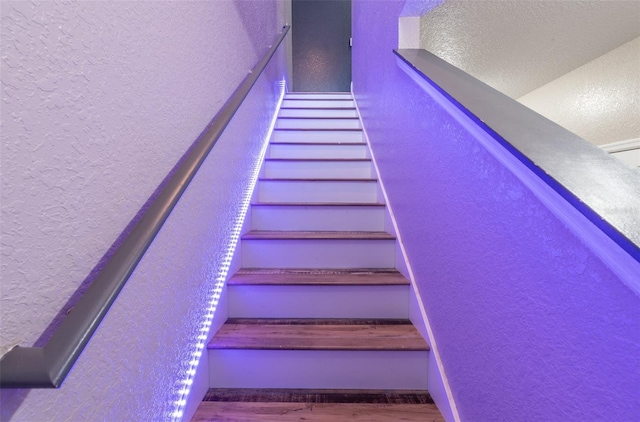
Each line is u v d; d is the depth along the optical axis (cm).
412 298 151
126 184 74
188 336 110
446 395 111
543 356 65
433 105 125
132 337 76
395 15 173
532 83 237
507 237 77
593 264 53
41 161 51
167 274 95
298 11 554
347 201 239
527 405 70
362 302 156
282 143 292
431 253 129
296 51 557
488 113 80
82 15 60
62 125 55
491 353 85
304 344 131
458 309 104
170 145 97
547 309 64
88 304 51
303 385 130
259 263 183
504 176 77
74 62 58
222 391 128
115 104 70
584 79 214
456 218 105
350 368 130
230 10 161
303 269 180
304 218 211
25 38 48
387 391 129
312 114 381
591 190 51
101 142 65
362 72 336
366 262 183
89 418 62
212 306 135
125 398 73
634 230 43
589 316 54
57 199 54
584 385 55
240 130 185
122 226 73
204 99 125
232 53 164
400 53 151
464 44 179
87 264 61
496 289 82
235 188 173
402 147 173
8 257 46
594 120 212
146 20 83
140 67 80
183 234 106
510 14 153
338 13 556
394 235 186
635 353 46
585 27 168
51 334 53
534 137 67
